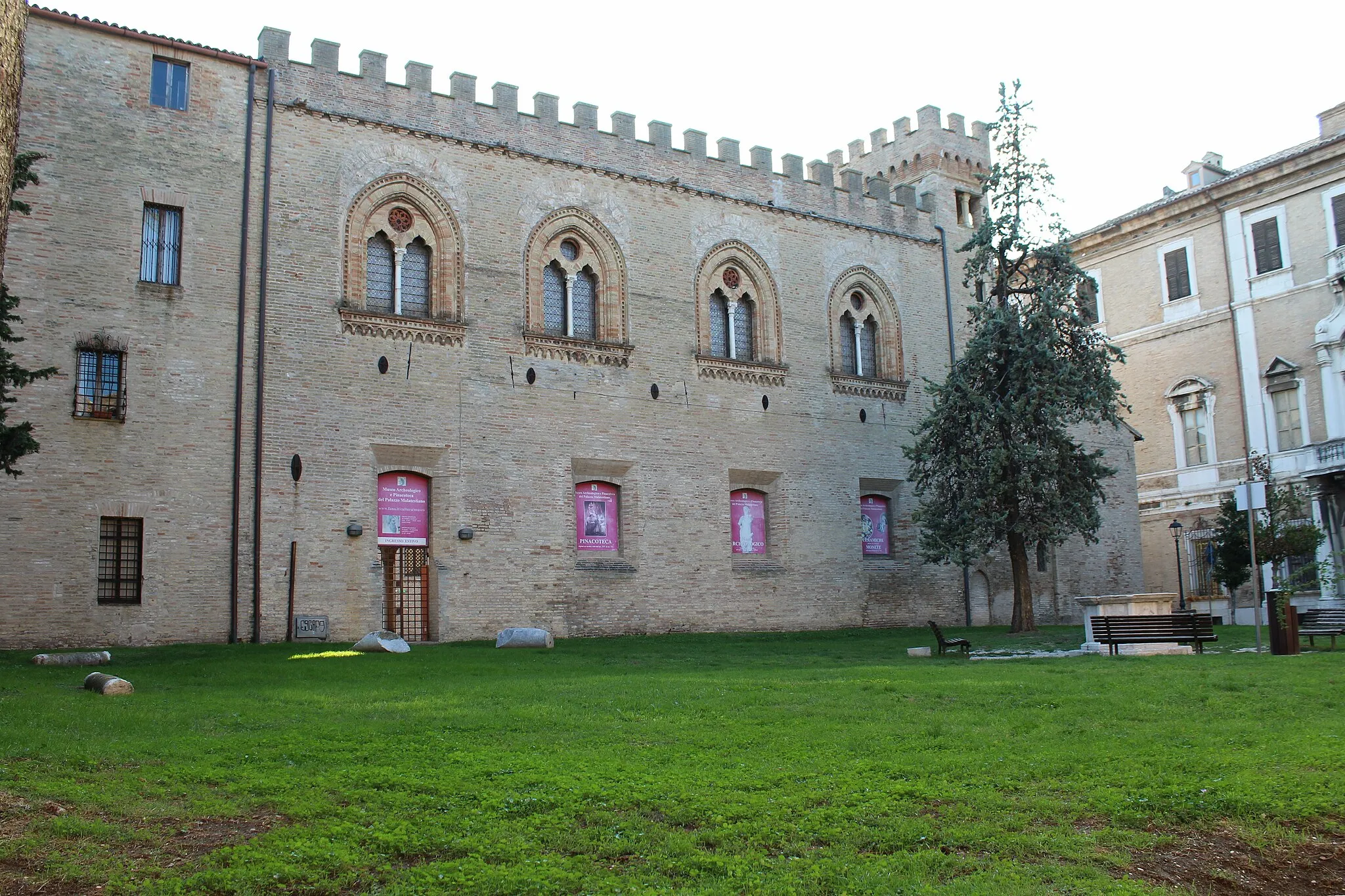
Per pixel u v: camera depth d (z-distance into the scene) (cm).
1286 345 5822
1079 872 1006
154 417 3288
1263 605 5638
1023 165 4369
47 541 3091
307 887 938
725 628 4300
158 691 2080
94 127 3312
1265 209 5959
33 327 3139
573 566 3969
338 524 3528
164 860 994
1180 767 1341
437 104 3934
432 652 3117
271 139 3584
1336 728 1590
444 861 1012
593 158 4269
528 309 4028
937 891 939
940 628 4744
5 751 1366
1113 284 6756
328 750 1427
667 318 4356
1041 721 1675
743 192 4656
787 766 1351
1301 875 1059
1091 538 4216
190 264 3406
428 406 3747
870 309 4984
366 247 3747
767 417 4559
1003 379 4238
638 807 1166
